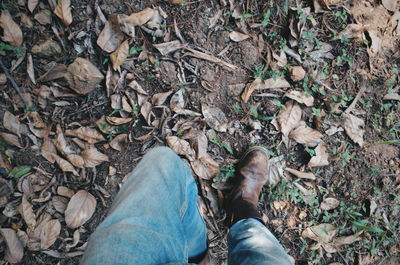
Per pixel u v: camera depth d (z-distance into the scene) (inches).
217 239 60.6
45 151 57.2
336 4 63.8
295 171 62.7
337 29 64.0
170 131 60.4
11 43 56.1
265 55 62.8
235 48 62.6
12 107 56.7
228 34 62.4
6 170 55.4
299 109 63.1
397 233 64.1
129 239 27.9
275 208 62.4
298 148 63.4
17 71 57.0
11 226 55.1
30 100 57.2
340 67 64.3
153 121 60.1
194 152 60.1
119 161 59.4
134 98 59.6
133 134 59.7
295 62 63.2
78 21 58.3
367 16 64.6
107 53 58.4
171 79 60.7
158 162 39.1
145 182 35.6
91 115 58.9
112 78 58.7
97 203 58.4
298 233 62.7
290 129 62.7
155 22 59.7
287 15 62.9
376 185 64.6
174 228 34.5
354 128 63.9
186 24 61.2
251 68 62.7
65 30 58.1
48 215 56.4
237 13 62.0
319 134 62.6
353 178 64.2
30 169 56.7
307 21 62.9
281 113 62.8
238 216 55.5
